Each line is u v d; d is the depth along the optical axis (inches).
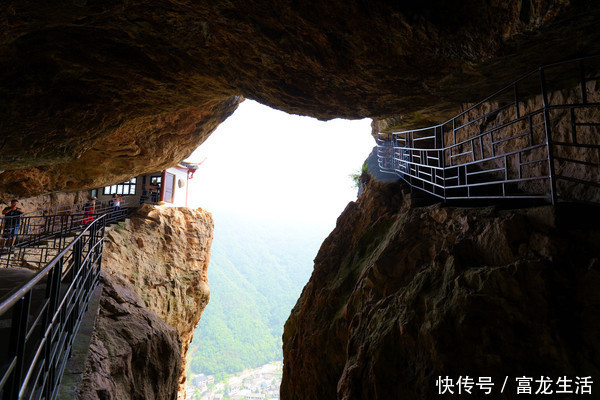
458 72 177.6
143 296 588.7
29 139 273.6
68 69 226.1
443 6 137.4
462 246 169.6
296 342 324.5
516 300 133.8
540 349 122.6
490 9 130.4
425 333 150.8
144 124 462.0
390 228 275.0
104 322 236.5
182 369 762.2
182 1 163.3
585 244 131.2
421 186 315.0
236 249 5423.2
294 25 167.8
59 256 103.0
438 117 329.7
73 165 516.4
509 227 154.5
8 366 60.0
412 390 147.6
